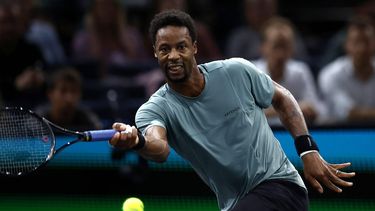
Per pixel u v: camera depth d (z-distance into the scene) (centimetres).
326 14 3447
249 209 1362
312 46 3222
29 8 2933
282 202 1385
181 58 1343
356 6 3516
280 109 1484
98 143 2384
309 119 2420
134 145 1239
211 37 3073
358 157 2336
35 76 2641
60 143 2394
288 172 1428
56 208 2420
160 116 1382
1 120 1365
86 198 2408
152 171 2383
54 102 2406
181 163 2372
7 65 2700
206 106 1395
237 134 1393
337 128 2347
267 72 2588
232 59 1451
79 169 2403
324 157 2353
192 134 1393
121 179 2389
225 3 3466
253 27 2961
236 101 1401
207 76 1403
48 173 2419
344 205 2328
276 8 3161
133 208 1744
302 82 2581
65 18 3350
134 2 3247
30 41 2753
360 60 2584
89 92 2677
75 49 2945
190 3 3191
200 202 2378
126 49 2902
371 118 2534
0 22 2677
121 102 2564
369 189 2327
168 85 1407
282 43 2562
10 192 2444
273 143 1437
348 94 2609
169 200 2386
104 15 2856
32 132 1369
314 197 2331
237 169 1395
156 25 1357
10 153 1380
